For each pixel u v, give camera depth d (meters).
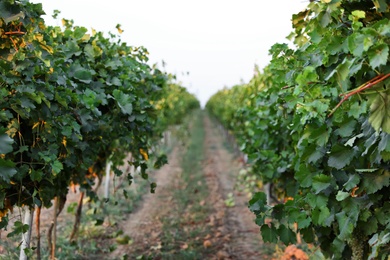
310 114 2.63
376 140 2.36
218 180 12.08
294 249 5.43
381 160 2.51
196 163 15.23
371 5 2.53
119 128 4.34
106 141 4.24
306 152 2.94
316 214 2.84
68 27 4.54
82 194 5.69
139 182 11.01
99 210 7.73
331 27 2.60
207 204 9.26
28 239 3.72
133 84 4.84
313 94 2.60
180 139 19.56
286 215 2.99
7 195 3.21
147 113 4.83
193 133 26.92
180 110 18.92
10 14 2.90
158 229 7.46
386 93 1.96
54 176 3.21
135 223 7.86
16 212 6.66
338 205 2.87
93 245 6.14
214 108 27.11
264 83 6.50
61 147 3.45
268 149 5.57
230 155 18.00
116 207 8.41
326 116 2.77
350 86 2.52
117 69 4.46
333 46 2.49
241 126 10.13
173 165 14.97
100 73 4.21
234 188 10.68
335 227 2.98
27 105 2.80
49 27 3.84
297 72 3.10
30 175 3.03
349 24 2.59
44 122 3.08
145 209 8.94
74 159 3.60
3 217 3.26
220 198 9.72
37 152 3.10
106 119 4.14
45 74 3.02
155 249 6.30
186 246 6.35
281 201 6.81
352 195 2.76
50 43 3.38
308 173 3.04
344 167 2.70
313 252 3.37
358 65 2.07
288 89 3.61
